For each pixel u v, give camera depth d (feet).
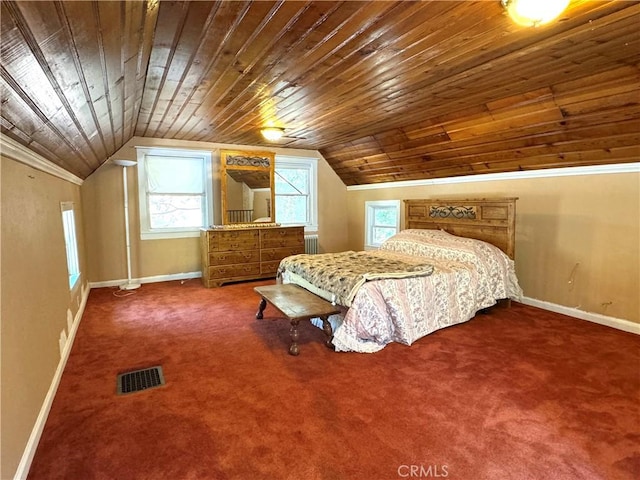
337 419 6.28
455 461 5.26
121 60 5.40
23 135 5.22
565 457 5.32
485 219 13.05
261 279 17.29
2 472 4.23
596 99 8.65
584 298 11.47
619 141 9.56
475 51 6.74
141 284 16.39
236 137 15.93
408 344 9.44
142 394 7.13
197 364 8.44
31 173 6.53
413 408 6.61
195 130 14.24
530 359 8.59
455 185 15.47
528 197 12.84
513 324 11.05
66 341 8.77
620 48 6.73
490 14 5.37
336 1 4.84
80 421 6.23
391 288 9.68
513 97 9.68
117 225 15.94
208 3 4.71
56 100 4.95
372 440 5.72
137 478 4.95
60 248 8.93
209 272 15.78
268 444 5.64
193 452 5.46
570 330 10.50
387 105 10.46
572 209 11.60
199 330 10.68
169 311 12.48
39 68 3.71
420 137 13.70
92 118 7.34
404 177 17.61
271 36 5.85
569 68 7.68
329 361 8.57
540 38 6.26
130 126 12.32
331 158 19.93
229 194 17.11
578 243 11.52
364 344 9.25
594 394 7.02
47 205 7.78
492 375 7.82
